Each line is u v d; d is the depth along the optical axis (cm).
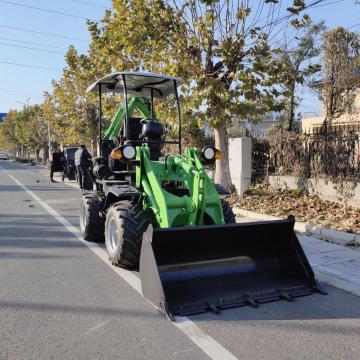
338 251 704
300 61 1568
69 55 2166
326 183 1095
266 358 369
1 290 543
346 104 1516
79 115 2353
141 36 1180
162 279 476
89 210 772
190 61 1162
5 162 6344
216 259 508
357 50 1467
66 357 373
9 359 370
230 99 1121
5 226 961
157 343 397
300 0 1074
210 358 370
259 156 1363
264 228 526
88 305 491
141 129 755
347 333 417
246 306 477
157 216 570
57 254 715
